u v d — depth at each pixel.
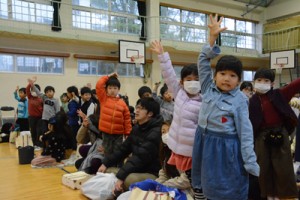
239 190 1.37
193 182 1.57
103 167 2.72
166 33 8.80
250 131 1.35
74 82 7.30
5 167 3.86
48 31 6.52
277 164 2.01
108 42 7.32
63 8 7.02
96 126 3.39
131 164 2.45
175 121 1.87
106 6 7.76
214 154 1.40
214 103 1.43
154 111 2.50
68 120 4.76
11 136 5.79
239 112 1.38
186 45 9.12
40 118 5.30
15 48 6.50
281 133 2.01
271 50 10.46
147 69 8.36
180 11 9.15
